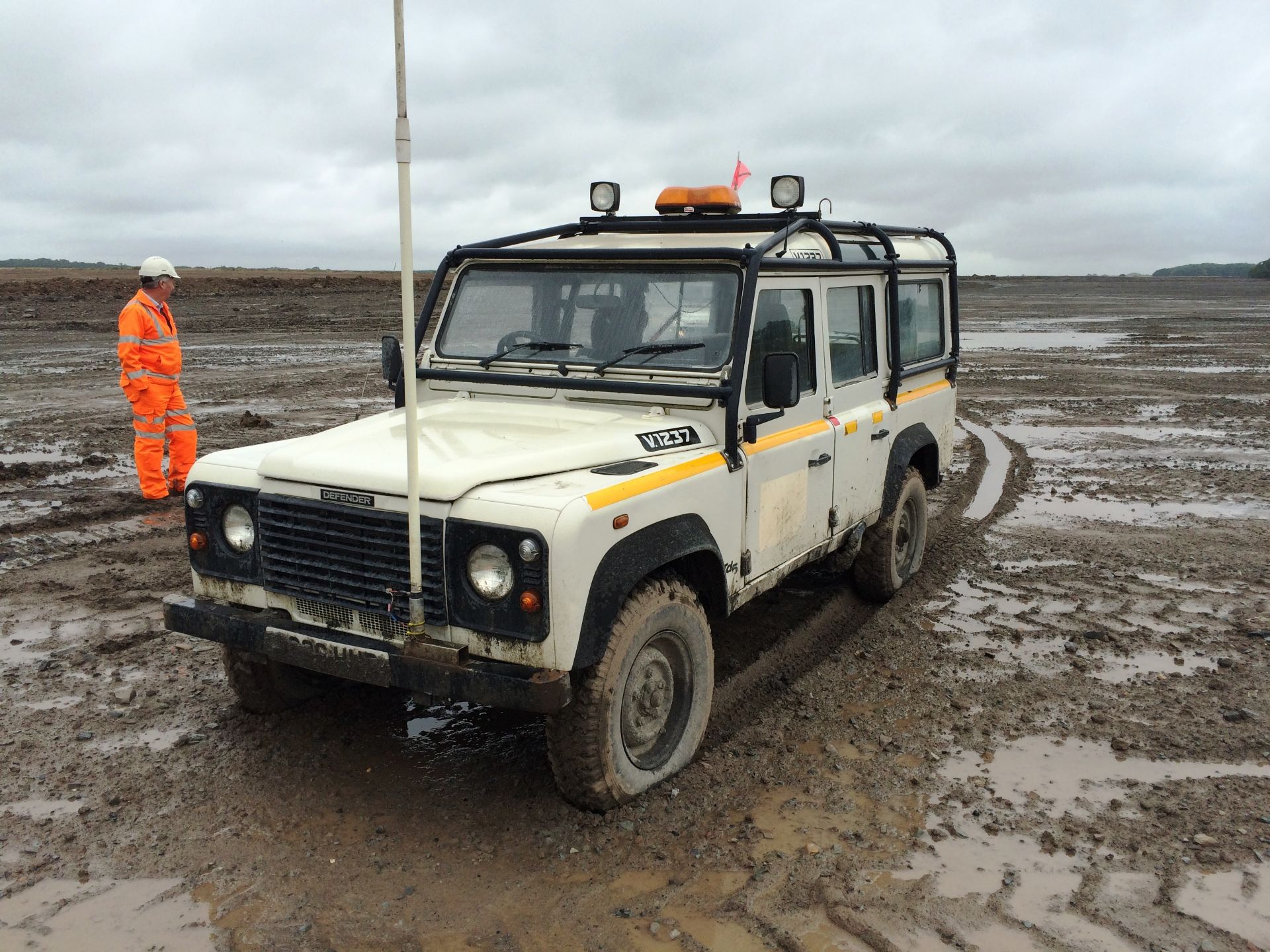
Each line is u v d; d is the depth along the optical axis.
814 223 5.34
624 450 4.20
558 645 3.59
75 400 15.75
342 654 3.91
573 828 3.97
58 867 3.73
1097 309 44.03
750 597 4.89
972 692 5.34
